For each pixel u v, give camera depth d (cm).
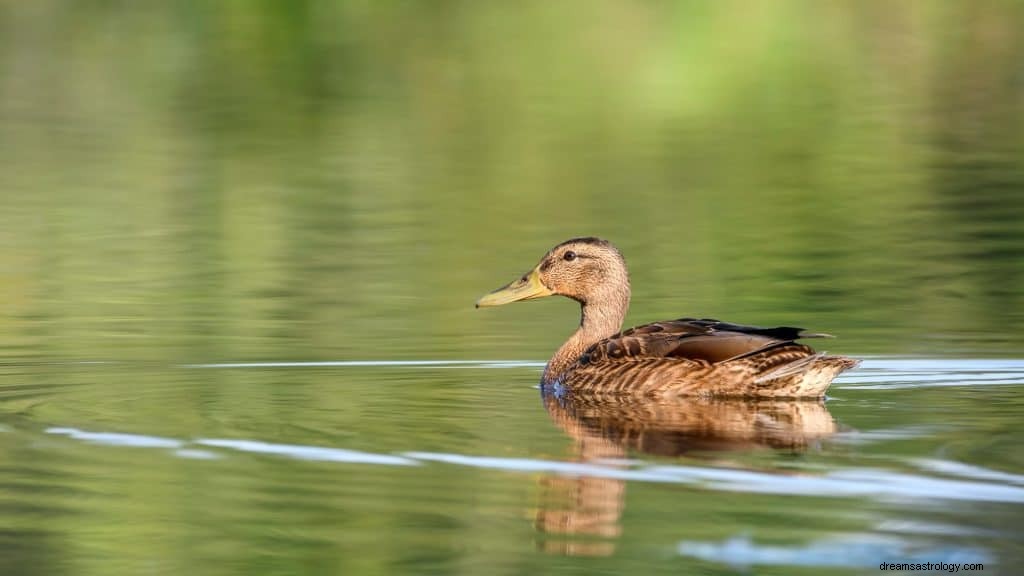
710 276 1855
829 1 4288
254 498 957
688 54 3828
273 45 4169
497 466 1020
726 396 1245
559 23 4212
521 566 841
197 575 851
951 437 1074
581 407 1216
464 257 2011
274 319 1634
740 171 2666
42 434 1110
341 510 932
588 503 930
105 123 3231
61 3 4459
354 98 3522
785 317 1602
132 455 1053
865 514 895
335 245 2103
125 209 2375
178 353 1446
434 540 884
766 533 873
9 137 3066
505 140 3003
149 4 4434
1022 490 932
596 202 2406
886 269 1867
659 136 3031
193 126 3203
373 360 1420
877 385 1277
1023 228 2117
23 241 2133
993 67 3700
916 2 4306
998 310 1614
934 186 2477
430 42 4112
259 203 2419
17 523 916
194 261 1998
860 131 3041
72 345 1488
